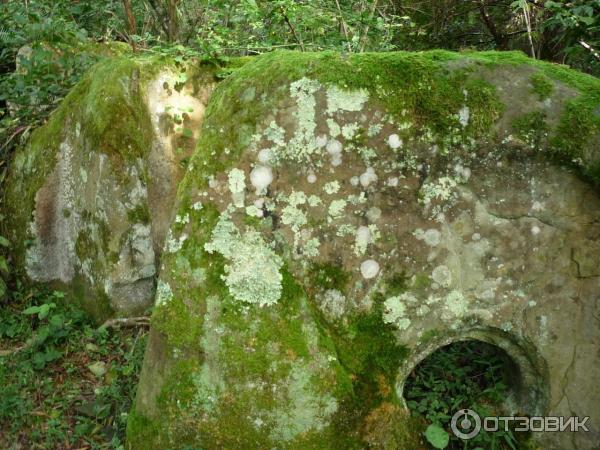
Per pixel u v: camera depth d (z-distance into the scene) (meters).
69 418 2.86
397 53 2.28
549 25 4.21
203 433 2.26
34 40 4.58
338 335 2.28
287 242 2.27
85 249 3.71
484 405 2.56
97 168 3.49
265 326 2.22
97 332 3.46
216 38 4.23
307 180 2.25
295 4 4.42
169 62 3.92
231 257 2.26
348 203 2.26
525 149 2.20
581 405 2.34
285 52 2.35
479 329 2.36
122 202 3.49
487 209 2.26
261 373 2.20
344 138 2.23
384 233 2.27
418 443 2.36
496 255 2.29
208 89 4.10
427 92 2.21
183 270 2.30
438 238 2.27
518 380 2.50
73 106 3.89
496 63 2.22
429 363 2.78
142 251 3.58
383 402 2.26
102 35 5.82
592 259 2.27
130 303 3.60
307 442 2.18
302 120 2.23
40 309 3.30
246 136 2.26
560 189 2.23
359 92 2.21
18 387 2.97
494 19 6.18
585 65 4.43
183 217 2.33
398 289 2.29
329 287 2.28
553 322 2.32
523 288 2.31
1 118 4.84
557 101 2.18
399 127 2.22
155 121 3.83
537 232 2.27
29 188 4.01
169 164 3.86
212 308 2.26
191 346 2.27
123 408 2.87
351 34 4.82
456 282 2.29
